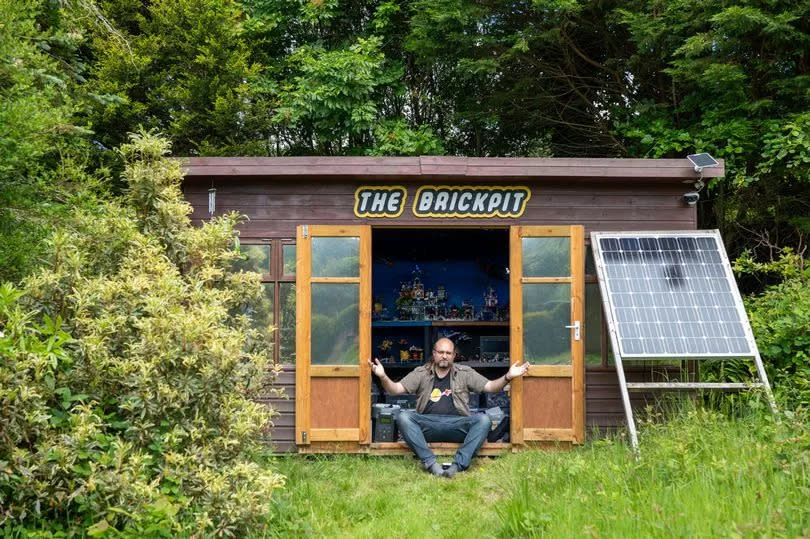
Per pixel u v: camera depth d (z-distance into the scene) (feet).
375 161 23.47
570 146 44.32
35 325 14.61
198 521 14.25
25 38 22.25
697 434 18.47
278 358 24.02
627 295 22.43
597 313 24.32
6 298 14.12
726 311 22.09
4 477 13.07
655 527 13.21
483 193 24.29
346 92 41.91
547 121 44.47
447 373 23.45
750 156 33.76
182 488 15.26
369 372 23.72
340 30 49.06
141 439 15.24
